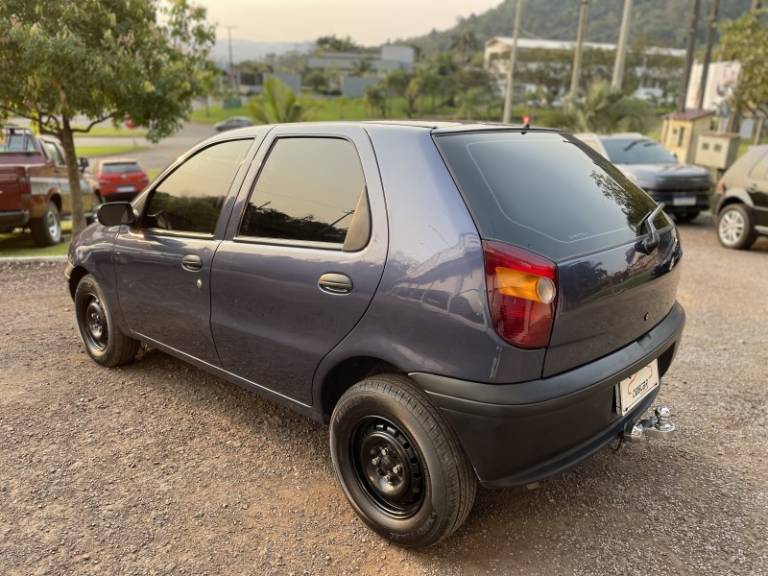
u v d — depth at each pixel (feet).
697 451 11.37
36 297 21.11
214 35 34.81
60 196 36.60
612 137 41.63
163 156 120.98
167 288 11.91
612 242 8.54
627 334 8.88
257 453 11.19
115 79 27.58
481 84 273.54
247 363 10.71
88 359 15.37
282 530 9.13
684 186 36.70
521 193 8.38
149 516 9.38
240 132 11.28
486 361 7.47
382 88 252.01
